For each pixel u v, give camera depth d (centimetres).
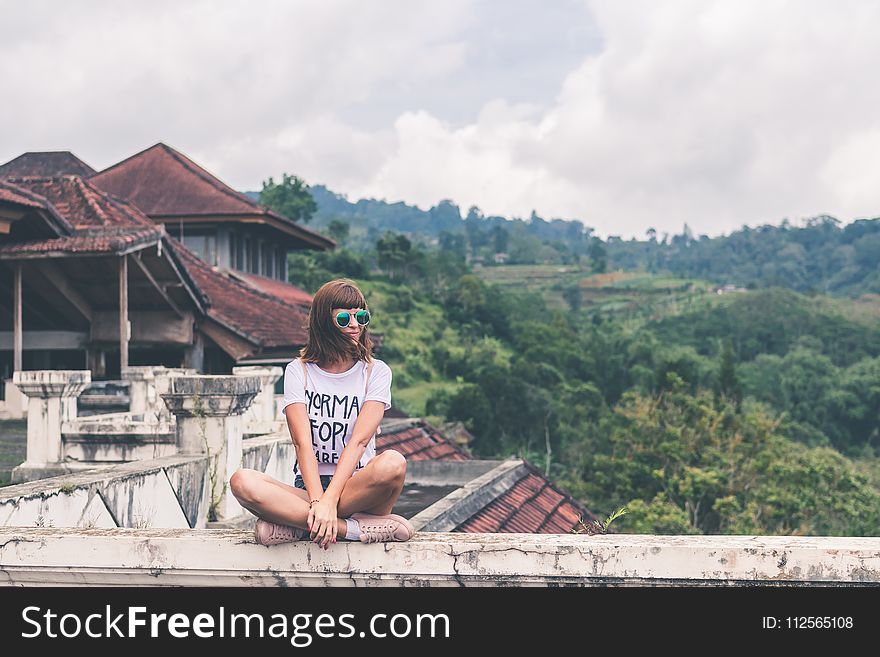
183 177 2823
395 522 307
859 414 7788
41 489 481
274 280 2984
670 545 288
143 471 565
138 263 1465
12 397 1385
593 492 3216
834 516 2828
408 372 6794
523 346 8050
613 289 17475
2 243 1352
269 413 1095
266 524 308
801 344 11169
